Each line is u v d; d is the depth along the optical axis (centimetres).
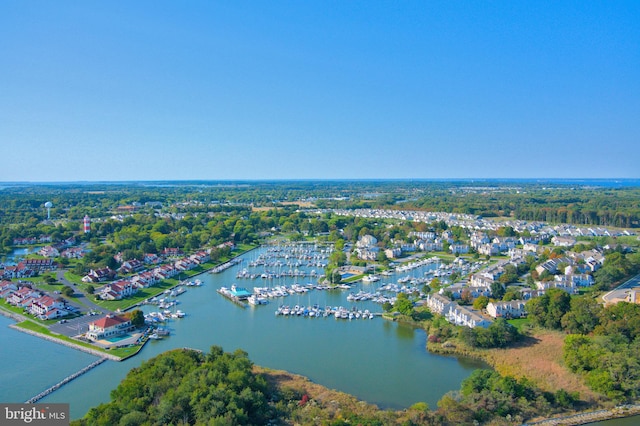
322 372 18738
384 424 13812
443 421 14350
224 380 15350
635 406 15675
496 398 15188
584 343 18288
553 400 15800
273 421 14362
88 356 19875
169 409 13525
